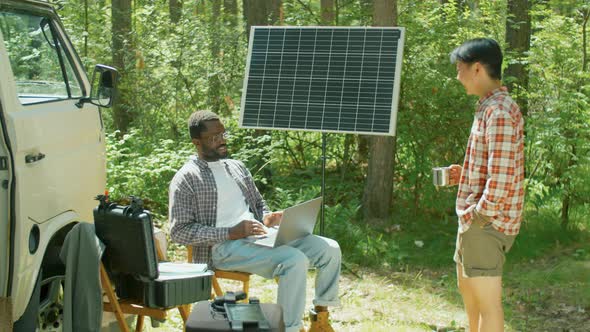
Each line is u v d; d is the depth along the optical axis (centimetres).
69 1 1135
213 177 459
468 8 925
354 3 932
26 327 365
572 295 588
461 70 396
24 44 388
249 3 998
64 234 410
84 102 427
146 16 1084
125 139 841
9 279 332
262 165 893
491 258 391
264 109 579
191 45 1023
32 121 352
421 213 842
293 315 427
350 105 557
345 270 668
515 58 859
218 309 340
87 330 361
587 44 850
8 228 331
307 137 974
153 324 450
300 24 935
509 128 374
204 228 442
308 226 462
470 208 388
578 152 746
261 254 438
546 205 778
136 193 773
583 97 746
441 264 691
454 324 527
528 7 871
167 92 995
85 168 424
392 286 625
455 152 837
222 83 997
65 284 362
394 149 827
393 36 564
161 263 411
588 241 737
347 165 950
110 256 382
